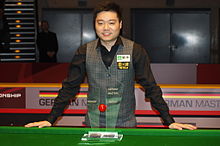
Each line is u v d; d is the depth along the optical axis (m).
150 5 8.49
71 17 8.50
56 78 3.54
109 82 2.02
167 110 1.93
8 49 6.75
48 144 1.58
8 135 1.74
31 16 7.11
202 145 1.57
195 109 3.43
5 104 3.59
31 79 3.55
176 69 3.44
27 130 1.79
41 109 3.56
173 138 1.68
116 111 2.04
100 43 2.02
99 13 1.86
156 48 8.56
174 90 3.44
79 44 8.55
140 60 1.99
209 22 8.41
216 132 1.74
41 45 5.94
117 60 2.00
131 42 2.04
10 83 3.56
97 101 2.05
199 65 3.41
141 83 2.01
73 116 3.50
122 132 1.77
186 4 8.42
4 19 6.67
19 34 6.99
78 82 2.08
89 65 2.03
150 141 1.63
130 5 8.48
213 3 8.35
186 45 8.50
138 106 3.44
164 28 8.50
